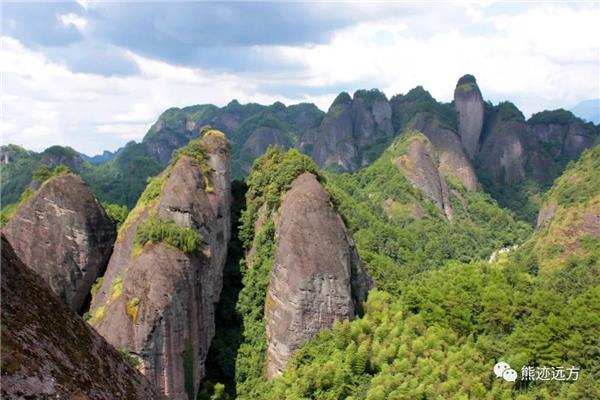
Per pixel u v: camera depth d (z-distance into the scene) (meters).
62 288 52.59
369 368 45.47
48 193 53.72
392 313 52.81
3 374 10.27
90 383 12.43
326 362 45.03
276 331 49.38
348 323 47.84
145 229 46.16
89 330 14.09
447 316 56.12
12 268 12.66
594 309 55.81
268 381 47.97
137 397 14.00
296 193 53.00
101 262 56.03
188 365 44.31
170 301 42.84
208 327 49.81
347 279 50.31
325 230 50.59
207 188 54.16
